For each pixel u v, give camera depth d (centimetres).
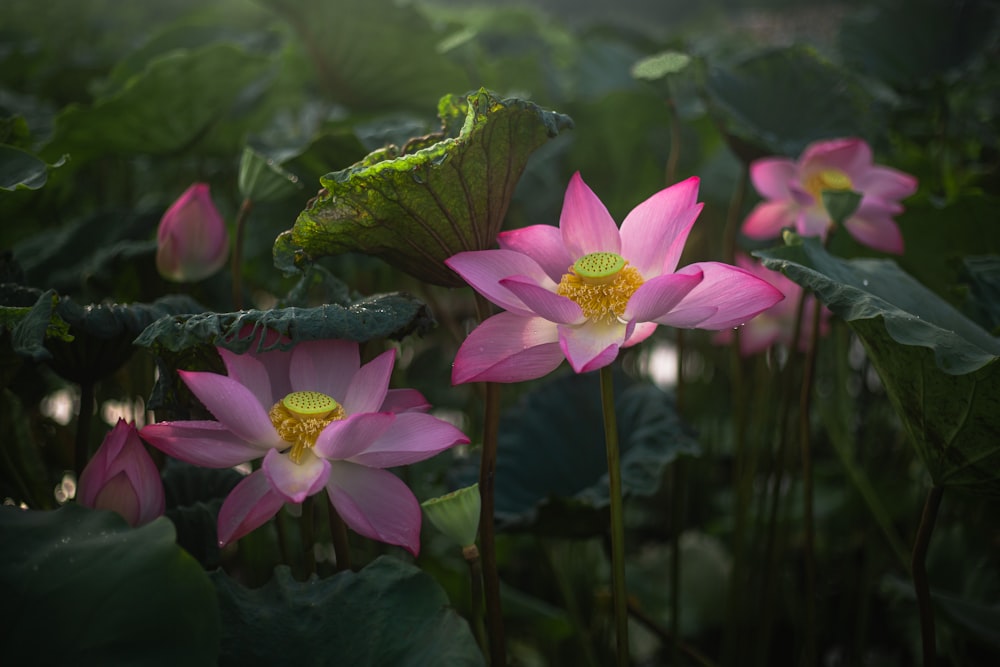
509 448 131
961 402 97
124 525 91
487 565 101
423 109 179
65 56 243
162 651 85
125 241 138
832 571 183
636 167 204
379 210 97
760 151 141
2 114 144
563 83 259
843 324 152
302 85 192
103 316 103
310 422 94
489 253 97
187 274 119
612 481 95
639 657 168
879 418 192
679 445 125
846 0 327
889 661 168
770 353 150
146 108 144
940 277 150
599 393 136
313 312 97
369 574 96
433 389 182
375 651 92
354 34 160
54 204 148
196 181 176
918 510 163
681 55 128
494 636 101
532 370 94
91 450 143
